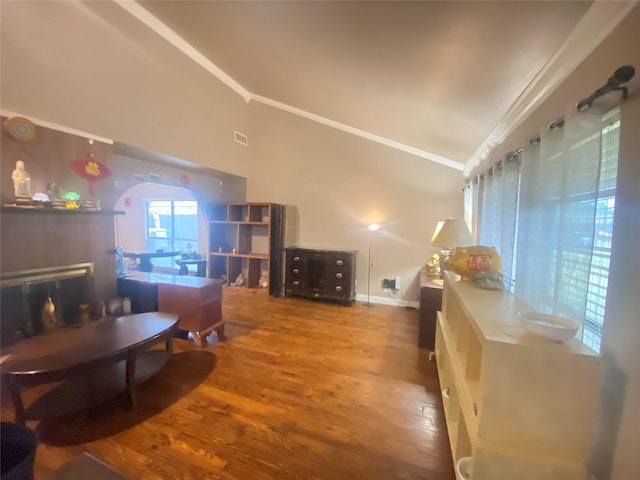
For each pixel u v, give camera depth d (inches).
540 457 40.9
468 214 151.5
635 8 37.8
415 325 146.4
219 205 211.6
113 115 123.6
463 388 55.5
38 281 105.7
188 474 60.2
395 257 182.4
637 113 37.2
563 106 58.2
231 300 184.4
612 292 40.9
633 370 36.5
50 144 105.1
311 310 167.5
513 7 43.3
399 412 80.7
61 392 77.5
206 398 85.1
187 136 159.8
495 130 95.0
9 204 96.2
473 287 75.2
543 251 61.5
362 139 184.9
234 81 183.0
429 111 100.6
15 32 95.0
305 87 131.0
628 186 38.6
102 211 121.1
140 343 80.5
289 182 203.9
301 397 86.6
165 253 238.2
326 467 62.7
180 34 131.3
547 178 60.5
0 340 97.2
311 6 62.4
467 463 49.9
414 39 60.4
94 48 115.7
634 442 36.0
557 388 40.2
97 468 44.6
